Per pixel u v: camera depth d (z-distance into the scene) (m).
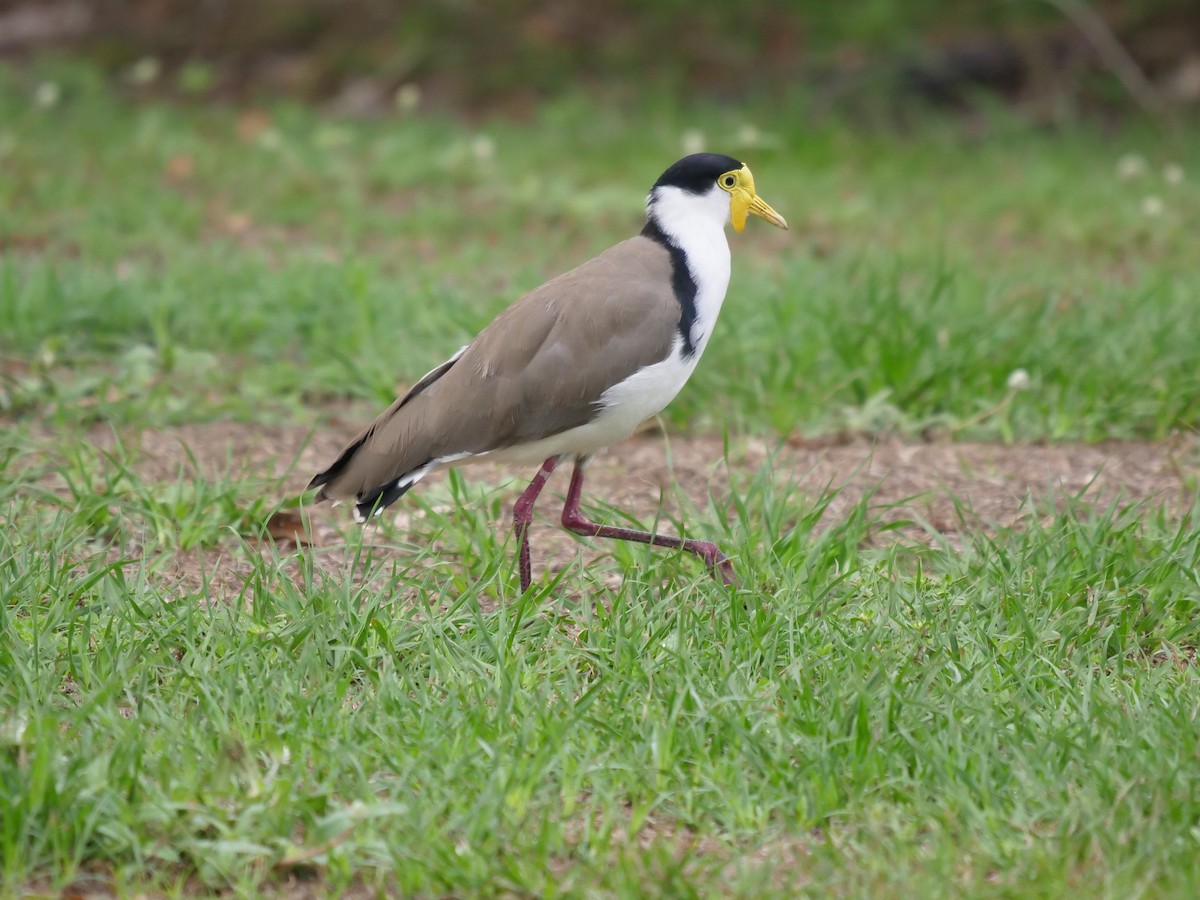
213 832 6.96
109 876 6.79
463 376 9.53
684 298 9.82
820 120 25.17
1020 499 11.29
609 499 11.52
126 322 14.82
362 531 9.77
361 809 6.73
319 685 8.18
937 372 13.06
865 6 28.19
